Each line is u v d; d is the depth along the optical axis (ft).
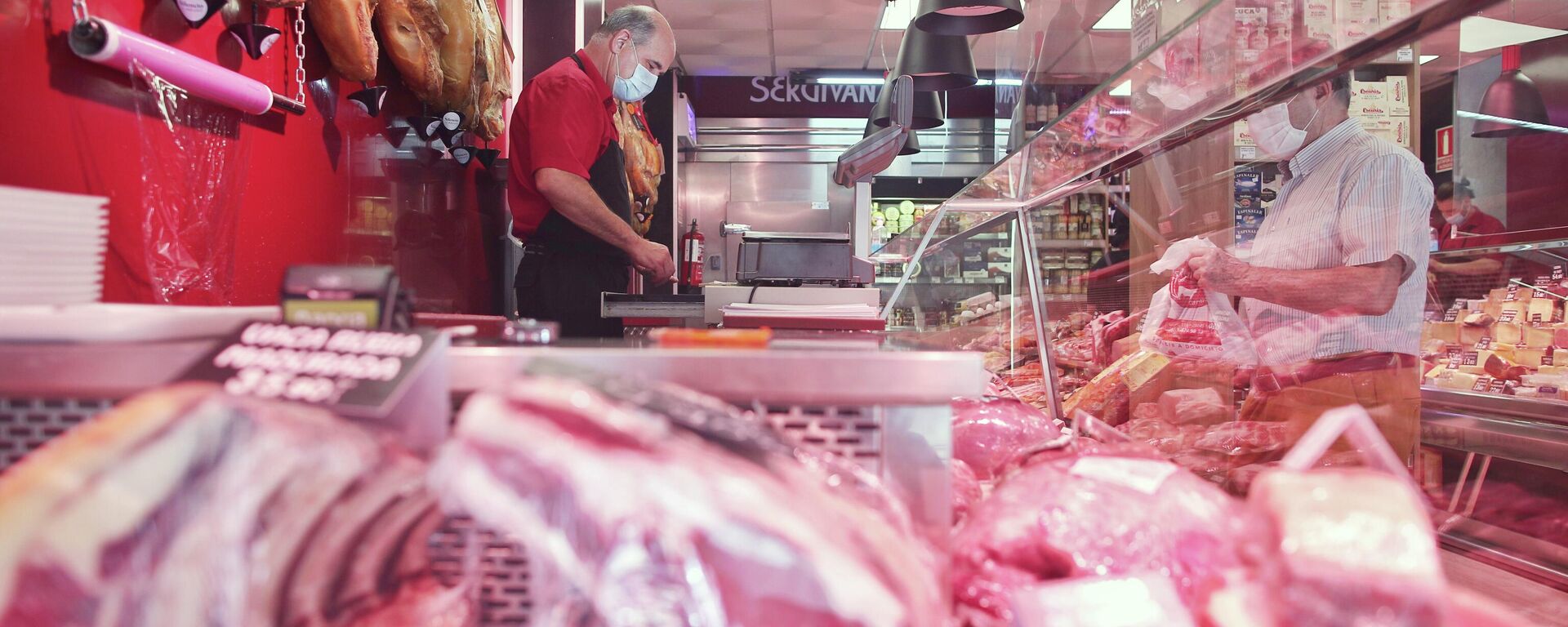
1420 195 5.26
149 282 3.82
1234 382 5.30
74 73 3.38
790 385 1.90
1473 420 6.48
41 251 2.38
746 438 1.30
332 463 1.24
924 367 1.92
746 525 1.13
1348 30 2.58
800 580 1.15
